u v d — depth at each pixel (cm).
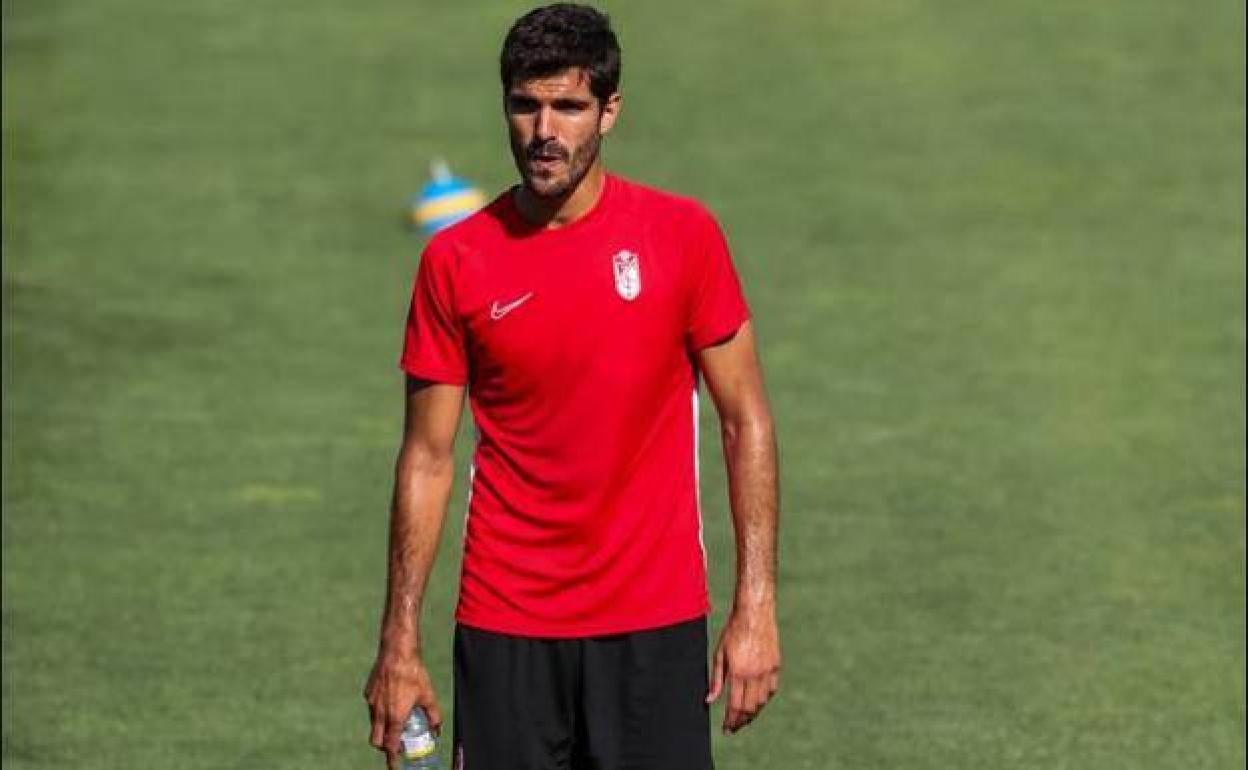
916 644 4050
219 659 4022
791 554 4472
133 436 5091
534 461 2280
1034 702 3800
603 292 2239
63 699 3841
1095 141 6956
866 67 7481
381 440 5112
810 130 7019
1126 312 5834
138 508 4728
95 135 6962
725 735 3641
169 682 3919
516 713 2311
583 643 2292
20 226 6319
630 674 2294
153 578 4394
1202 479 4872
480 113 7169
